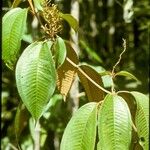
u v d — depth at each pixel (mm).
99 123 791
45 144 1968
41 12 902
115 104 796
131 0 1545
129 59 2529
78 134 806
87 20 2252
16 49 857
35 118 797
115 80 1990
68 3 1827
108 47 2492
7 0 1596
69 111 1469
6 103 2010
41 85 803
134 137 904
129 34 2629
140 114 822
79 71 976
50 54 813
